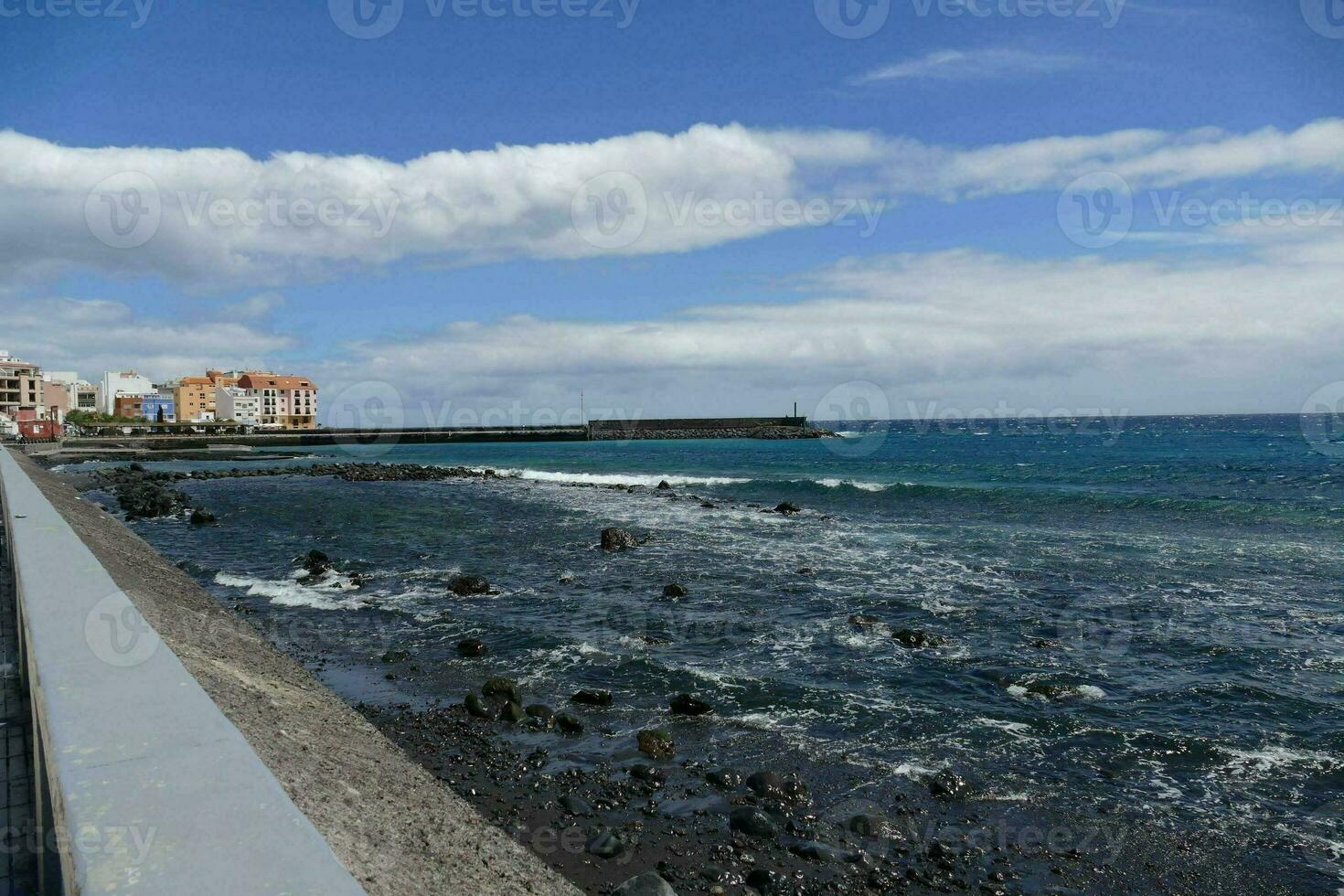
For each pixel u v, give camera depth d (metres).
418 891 4.29
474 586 15.35
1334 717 9.00
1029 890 6.00
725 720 9.16
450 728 8.92
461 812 6.52
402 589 15.82
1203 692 9.80
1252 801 7.27
